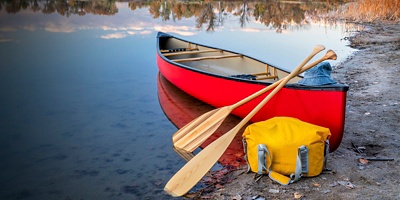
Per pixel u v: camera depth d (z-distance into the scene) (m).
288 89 3.83
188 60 6.34
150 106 5.59
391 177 3.22
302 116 3.78
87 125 4.86
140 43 11.39
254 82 4.30
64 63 8.63
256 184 3.21
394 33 11.62
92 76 7.41
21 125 4.84
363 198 2.92
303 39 11.70
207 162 3.49
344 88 3.34
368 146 3.84
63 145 4.26
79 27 15.46
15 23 16.61
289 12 20.77
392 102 5.14
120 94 6.20
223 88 4.79
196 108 5.45
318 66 3.77
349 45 10.13
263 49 10.20
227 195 3.08
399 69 7.02
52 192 3.29
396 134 4.10
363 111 4.84
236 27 15.50
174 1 27.98
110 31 14.17
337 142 3.56
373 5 14.78
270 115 4.16
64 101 5.87
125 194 3.22
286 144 3.19
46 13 21.14
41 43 11.42
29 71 7.87
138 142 4.32
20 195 3.24
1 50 10.20
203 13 21.28
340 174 3.29
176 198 3.12
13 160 3.89
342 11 16.89
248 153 3.40
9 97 6.06
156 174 3.56
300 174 3.18
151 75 7.46
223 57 6.46
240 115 4.65
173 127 4.76
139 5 26.22
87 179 3.50
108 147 4.18
